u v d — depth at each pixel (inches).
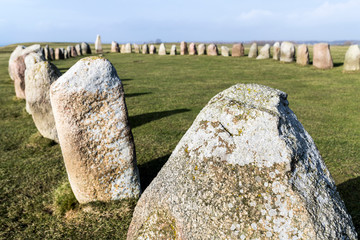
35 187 232.1
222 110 113.0
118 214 188.9
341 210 101.0
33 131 367.6
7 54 1678.2
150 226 109.3
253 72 784.9
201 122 115.1
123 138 192.7
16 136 351.3
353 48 698.8
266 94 117.8
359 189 206.1
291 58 925.2
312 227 91.3
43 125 329.4
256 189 98.6
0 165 272.4
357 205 185.9
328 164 249.1
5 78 792.9
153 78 737.6
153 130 351.9
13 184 237.3
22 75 530.0
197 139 112.3
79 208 197.0
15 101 526.6
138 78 742.5
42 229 181.6
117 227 177.3
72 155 189.8
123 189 197.3
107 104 188.4
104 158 191.5
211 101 122.7
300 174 101.0
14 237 174.6
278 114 110.0
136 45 1640.0
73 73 183.8
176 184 108.6
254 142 104.7
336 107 433.4
